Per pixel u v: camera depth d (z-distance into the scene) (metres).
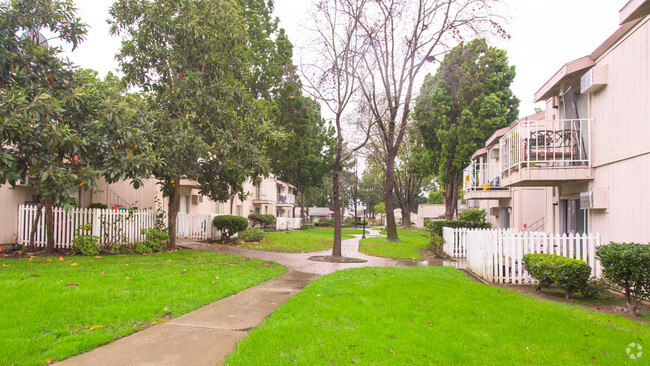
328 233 34.41
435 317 5.69
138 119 10.48
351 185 70.56
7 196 11.61
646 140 7.76
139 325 5.08
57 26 10.26
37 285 6.27
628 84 8.45
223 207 29.23
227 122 12.81
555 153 10.89
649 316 6.40
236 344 4.48
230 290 7.39
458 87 24.88
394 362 3.96
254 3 28.28
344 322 5.36
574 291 7.59
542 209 16.28
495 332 5.04
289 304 6.37
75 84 10.20
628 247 6.53
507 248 9.21
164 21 11.96
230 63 13.52
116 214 12.17
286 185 50.12
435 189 75.19
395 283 8.30
